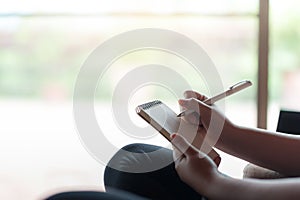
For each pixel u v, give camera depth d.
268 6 1.72
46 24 1.96
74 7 1.91
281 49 1.77
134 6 1.84
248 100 1.78
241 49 1.79
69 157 2.00
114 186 0.75
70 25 1.93
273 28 1.75
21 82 2.05
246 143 0.81
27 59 2.02
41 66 2.01
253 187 0.56
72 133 2.01
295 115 1.08
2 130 2.12
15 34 2.00
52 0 1.92
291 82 1.79
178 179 0.77
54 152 2.03
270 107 1.80
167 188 0.76
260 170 0.90
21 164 2.06
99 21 1.89
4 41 2.01
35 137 2.07
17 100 2.08
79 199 0.47
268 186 0.55
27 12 1.96
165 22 1.83
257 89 1.78
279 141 0.82
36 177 2.02
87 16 1.90
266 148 0.81
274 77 1.79
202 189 0.61
